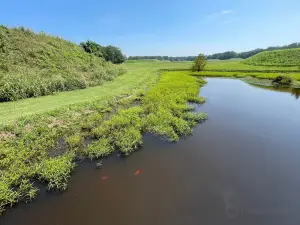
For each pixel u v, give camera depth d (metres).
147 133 9.39
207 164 6.91
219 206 5.03
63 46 26.16
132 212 4.83
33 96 13.50
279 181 6.03
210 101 16.06
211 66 51.19
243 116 12.25
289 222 4.58
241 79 30.05
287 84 24.80
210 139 8.93
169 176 6.23
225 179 6.09
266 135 9.43
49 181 5.82
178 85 20.70
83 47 32.41
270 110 13.61
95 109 12.25
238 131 9.88
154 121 10.25
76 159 7.11
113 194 5.46
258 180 6.06
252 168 6.70
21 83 13.28
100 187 5.73
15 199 5.18
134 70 38.22
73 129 9.34
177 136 8.95
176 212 4.84
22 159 6.80
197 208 4.96
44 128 8.94
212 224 4.51
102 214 4.78
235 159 7.26
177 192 5.52
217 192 5.53
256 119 11.70
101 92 16.44
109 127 9.53
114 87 18.95
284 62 52.81
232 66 50.66
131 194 5.44
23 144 7.66
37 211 4.88
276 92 20.16
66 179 5.95
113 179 6.08
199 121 11.23
